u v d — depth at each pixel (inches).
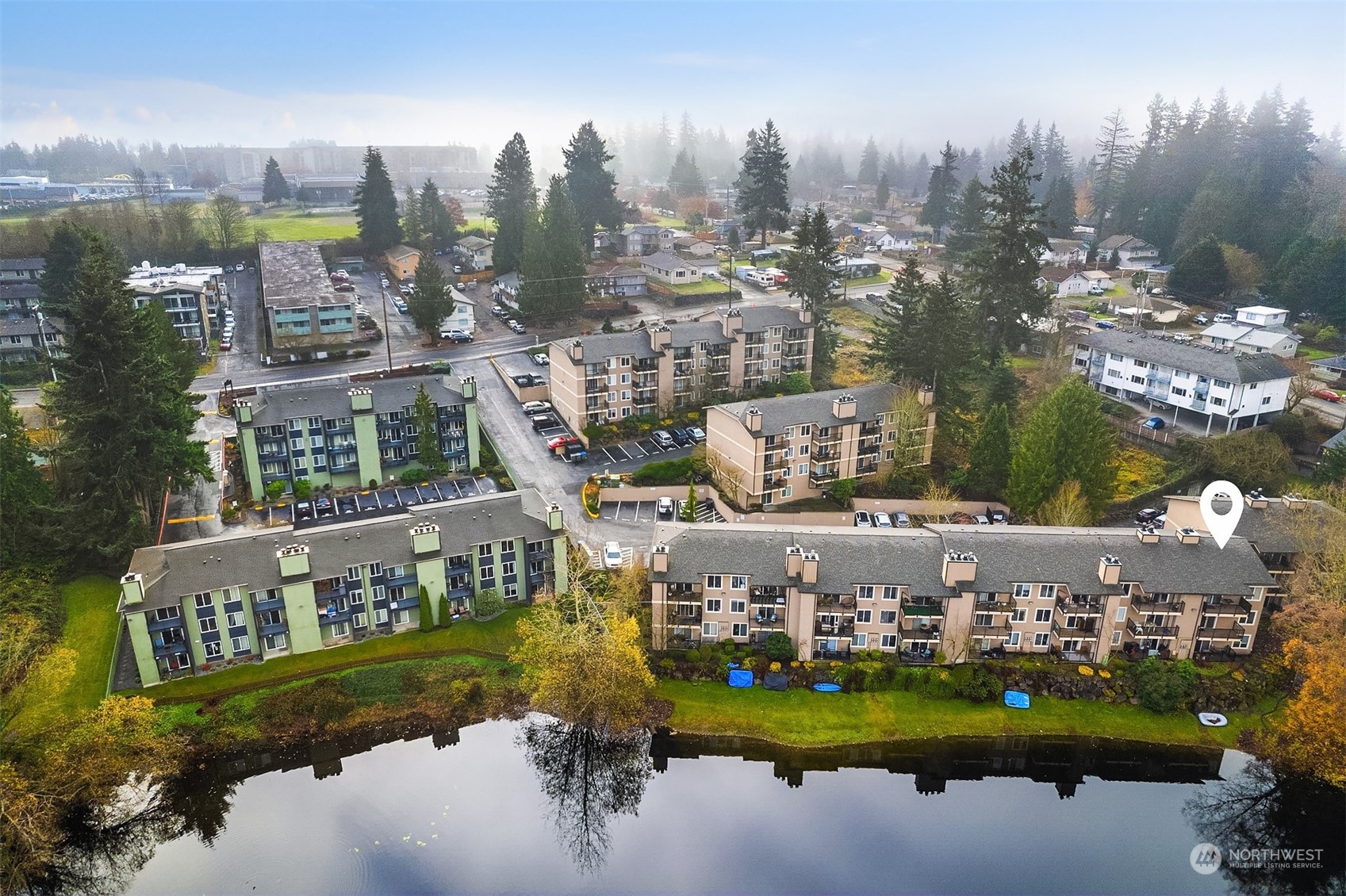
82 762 2536.9
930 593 3080.7
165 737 2768.2
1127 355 5196.9
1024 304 5147.6
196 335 5664.4
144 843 2571.4
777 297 7194.9
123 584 2891.2
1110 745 2945.4
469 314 6127.0
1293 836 2669.8
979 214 7810.0
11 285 6008.9
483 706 3061.0
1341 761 2652.6
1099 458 3880.4
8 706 2503.7
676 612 3225.9
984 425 4153.5
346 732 2930.6
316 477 4222.4
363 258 7760.8
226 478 4185.5
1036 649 3221.0
